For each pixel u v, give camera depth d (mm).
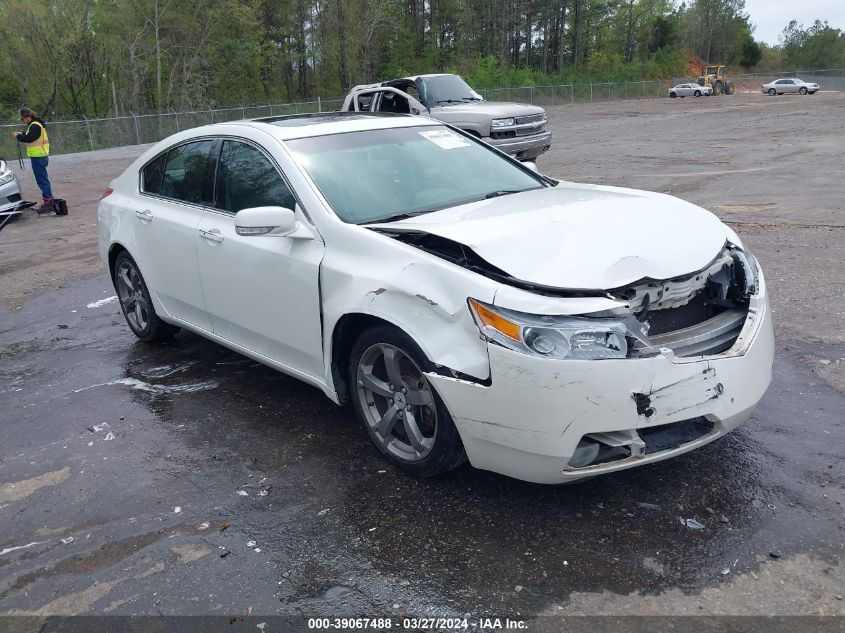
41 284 8234
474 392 3070
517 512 3309
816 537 3008
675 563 2904
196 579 3010
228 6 50062
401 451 3666
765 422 3996
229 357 5574
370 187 4145
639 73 77125
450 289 3166
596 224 3424
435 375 3184
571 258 3121
